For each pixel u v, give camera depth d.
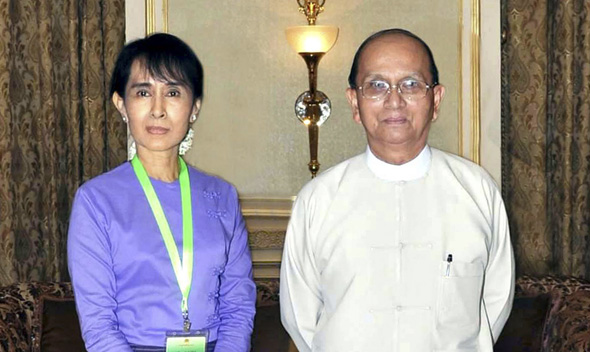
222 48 4.95
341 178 2.65
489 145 5.02
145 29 4.88
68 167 4.98
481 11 4.98
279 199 5.00
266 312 3.84
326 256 2.57
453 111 5.01
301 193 2.68
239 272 2.71
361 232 2.56
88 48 4.89
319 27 4.71
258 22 4.96
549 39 5.04
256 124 4.99
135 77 2.57
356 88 2.56
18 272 4.93
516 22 5.01
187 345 2.46
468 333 2.53
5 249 4.86
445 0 5.00
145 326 2.49
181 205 2.60
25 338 3.65
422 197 2.59
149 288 2.50
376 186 2.61
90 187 2.54
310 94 4.84
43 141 4.93
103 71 4.93
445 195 2.60
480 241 2.55
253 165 5.00
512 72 5.05
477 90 4.98
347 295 2.52
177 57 2.58
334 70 5.00
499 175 5.04
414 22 5.00
